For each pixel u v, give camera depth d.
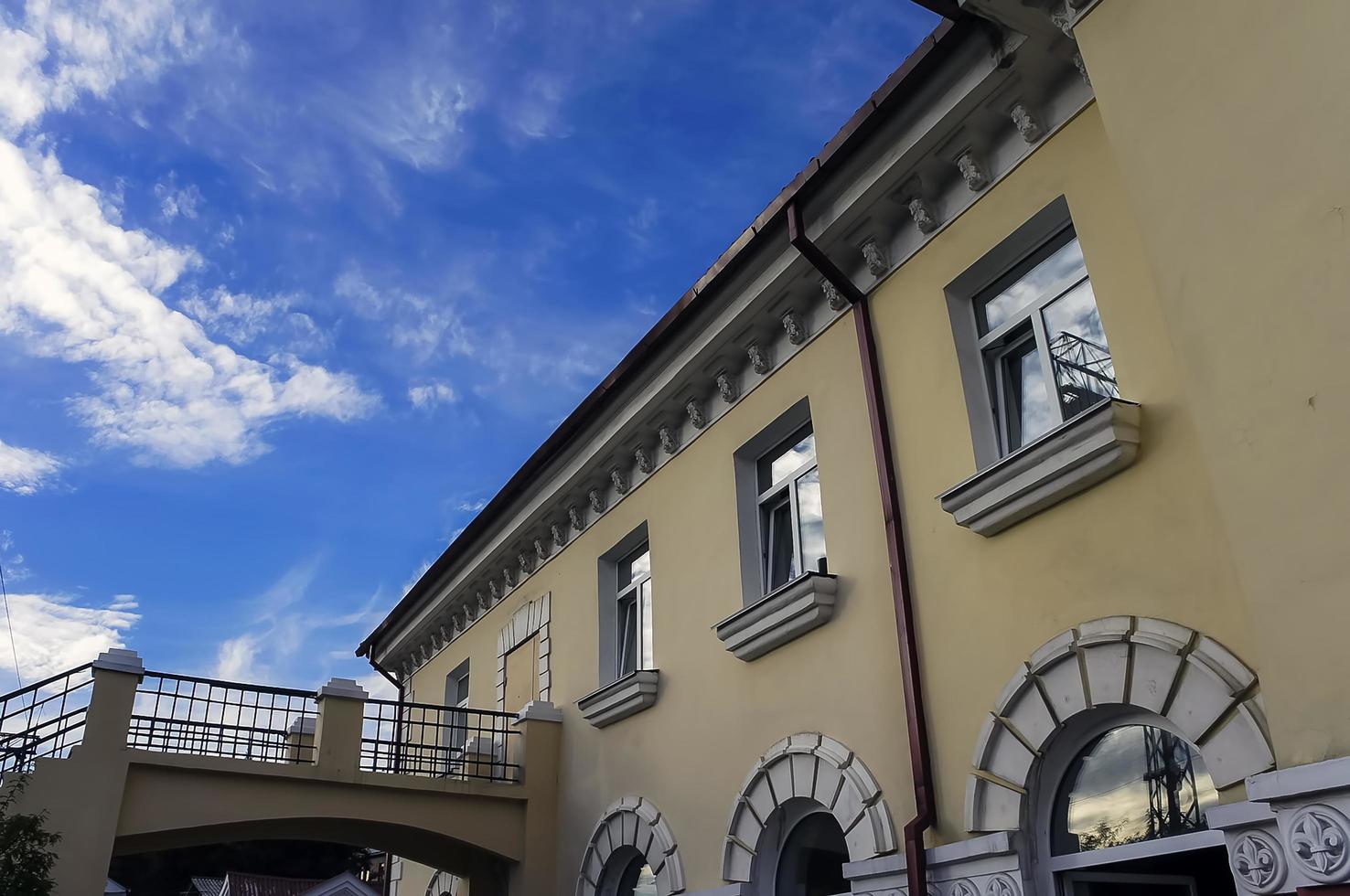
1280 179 4.63
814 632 8.06
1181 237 5.03
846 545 7.99
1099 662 5.68
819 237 8.41
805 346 9.00
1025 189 7.04
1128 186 5.36
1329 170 4.43
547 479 12.40
